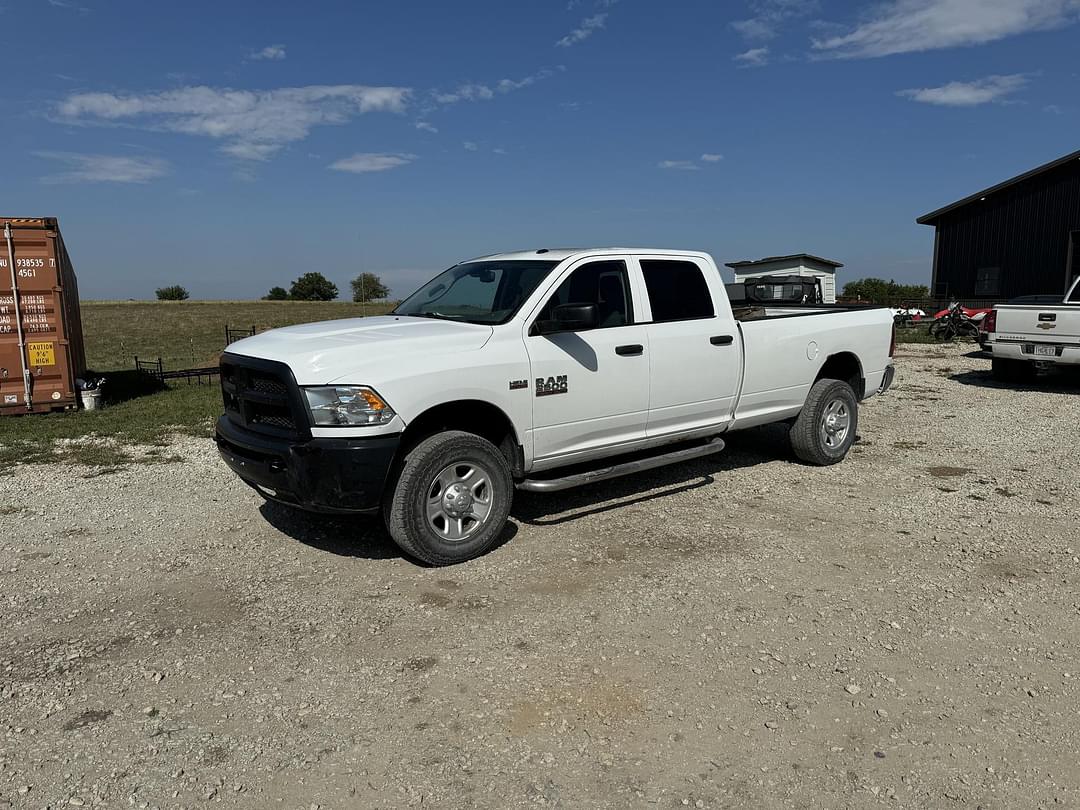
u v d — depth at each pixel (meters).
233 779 2.86
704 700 3.35
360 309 65.56
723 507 6.02
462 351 4.84
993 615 4.15
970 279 27.72
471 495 4.87
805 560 4.92
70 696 3.41
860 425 9.30
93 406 11.12
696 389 6.12
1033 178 25.83
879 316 7.81
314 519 5.80
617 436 5.73
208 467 7.50
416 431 4.89
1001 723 3.18
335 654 3.77
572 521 5.70
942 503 6.11
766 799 2.74
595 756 2.98
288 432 4.64
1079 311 11.37
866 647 3.81
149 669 3.64
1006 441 8.33
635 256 5.90
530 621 4.09
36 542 5.36
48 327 10.67
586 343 5.41
